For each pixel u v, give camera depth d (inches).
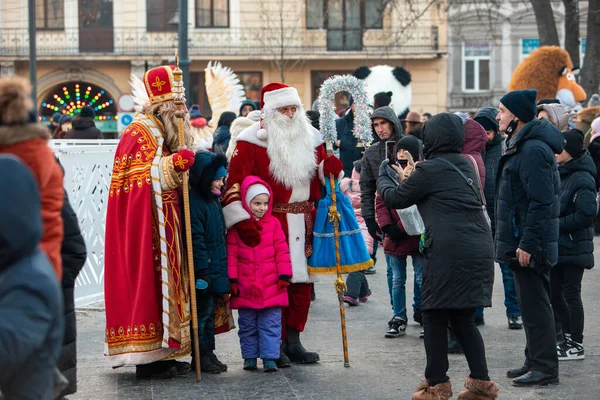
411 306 362.0
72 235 174.1
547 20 884.6
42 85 1293.1
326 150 279.0
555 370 243.1
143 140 248.4
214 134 460.8
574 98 629.0
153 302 244.5
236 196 259.0
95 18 1285.7
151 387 243.3
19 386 115.6
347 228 271.6
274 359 259.4
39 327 112.7
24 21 1279.5
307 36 1299.2
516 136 241.3
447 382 223.6
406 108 644.7
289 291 269.4
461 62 1366.9
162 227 243.9
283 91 265.0
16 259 113.3
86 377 255.0
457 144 230.2
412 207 288.7
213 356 260.8
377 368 263.6
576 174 266.5
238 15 1286.9
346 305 363.6
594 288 395.5
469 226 222.7
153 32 1288.1
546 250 237.3
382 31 1304.1
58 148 340.2
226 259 256.5
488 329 318.0
